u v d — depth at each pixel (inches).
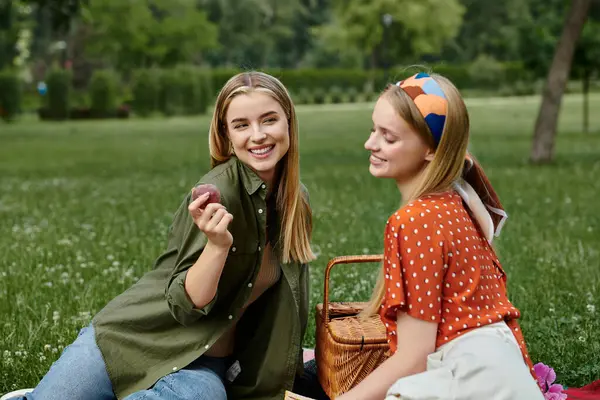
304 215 125.6
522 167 557.6
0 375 153.1
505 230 295.9
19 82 1438.2
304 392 135.0
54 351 164.1
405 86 111.0
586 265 239.8
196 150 805.2
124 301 121.1
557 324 179.3
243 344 126.7
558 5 756.0
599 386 133.0
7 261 250.7
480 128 1048.2
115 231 308.0
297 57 2827.3
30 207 390.0
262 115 117.2
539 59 753.6
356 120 1318.9
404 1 2054.6
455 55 2534.5
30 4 669.3
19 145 890.1
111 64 2015.3
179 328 119.1
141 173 580.4
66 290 212.8
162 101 1536.7
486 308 106.4
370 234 292.0
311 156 708.7
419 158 110.7
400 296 104.0
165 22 1753.2
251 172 118.7
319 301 201.8
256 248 118.9
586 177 486.9
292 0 2450.8
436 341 104.7
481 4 2420.0
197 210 107.1
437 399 97.0
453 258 104.6
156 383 116.0
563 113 1266.0
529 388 98.1
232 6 2295.8
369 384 104.0
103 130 1159.6
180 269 115.2
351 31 2122.3
